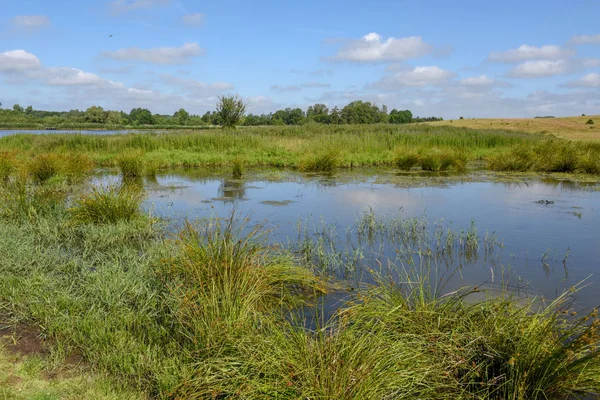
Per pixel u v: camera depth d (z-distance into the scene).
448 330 3.48
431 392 2.91
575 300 4.64
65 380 3.04
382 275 5.38
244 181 13.90
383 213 8.94
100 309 3.99
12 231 6.38
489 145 25.91
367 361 2.85
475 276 5.39
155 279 4.62
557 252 6.37
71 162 13.81
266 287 4.60
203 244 4.87
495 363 3.21
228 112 33.88
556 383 2.96
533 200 10.51
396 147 21.77
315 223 8.05
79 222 7.25
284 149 21.03
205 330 3.44
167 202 10.12
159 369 3.11
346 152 20.33
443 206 9.74
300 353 2.97
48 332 3.67
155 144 21.28
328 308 4.43
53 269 5.14
